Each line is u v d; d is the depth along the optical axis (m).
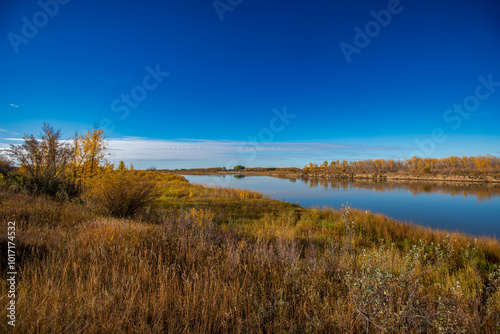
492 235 11.46
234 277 3.15
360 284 2.30
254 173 118.31
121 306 2.18
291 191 33.81
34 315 1.92
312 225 9.88
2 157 9.70
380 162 100.38
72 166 10.70
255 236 5.97
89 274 2.68
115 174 8.22
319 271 3.32
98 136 11.22
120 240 4.11
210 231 5.29
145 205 8.86
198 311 2.28
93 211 7.55
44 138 9.84
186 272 3.21
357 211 12.48
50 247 3.42
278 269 3.52
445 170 72.44
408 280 2.44
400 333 1.87
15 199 6.71
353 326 2.11
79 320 1.98
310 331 2.05
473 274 3.97
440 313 1.90
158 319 2.04
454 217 16.28
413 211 18.67
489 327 2.09
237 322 2.14
